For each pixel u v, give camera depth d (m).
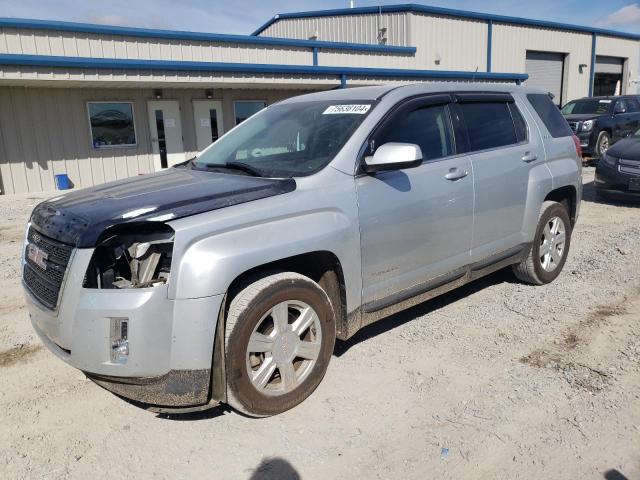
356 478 2.79
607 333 4.34
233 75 16.20
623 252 6.54
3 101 14.40
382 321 4.70
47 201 3.64
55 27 14.67
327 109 4.23
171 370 2.91
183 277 2.88
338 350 4.17
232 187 3.33
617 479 2.73
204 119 17.80
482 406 3.38
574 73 31.33
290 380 3.33
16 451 3.04
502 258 4.82
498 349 4.12
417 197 3.94
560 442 3.02
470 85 4.74
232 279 2.98
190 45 17.17
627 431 3.09
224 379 3.05
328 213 3.45
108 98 15.93
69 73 13.54
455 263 4.35
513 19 27.20
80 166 15.75
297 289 3.28
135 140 16.62
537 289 5.38
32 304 3.24
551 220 5.36
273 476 2.82
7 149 14.62
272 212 3.19
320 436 3.13
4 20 13.93
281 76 17.19
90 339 2.88
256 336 3.13
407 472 2.82
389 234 3.78
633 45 35.19
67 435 3.19
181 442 3.11
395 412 3.34
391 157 3.51
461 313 4.83
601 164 9.64
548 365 3.86
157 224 2.92
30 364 4.04
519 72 28.41
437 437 3.09
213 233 2.97
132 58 16.16
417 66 23.89
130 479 2.82
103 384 3.04
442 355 4.05
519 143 5.02
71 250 2.94
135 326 2.83
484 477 2.77
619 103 16.16
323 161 3.66
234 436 3.15
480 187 4.44
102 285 2.93
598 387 3.55
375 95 4.12
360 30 25.08
